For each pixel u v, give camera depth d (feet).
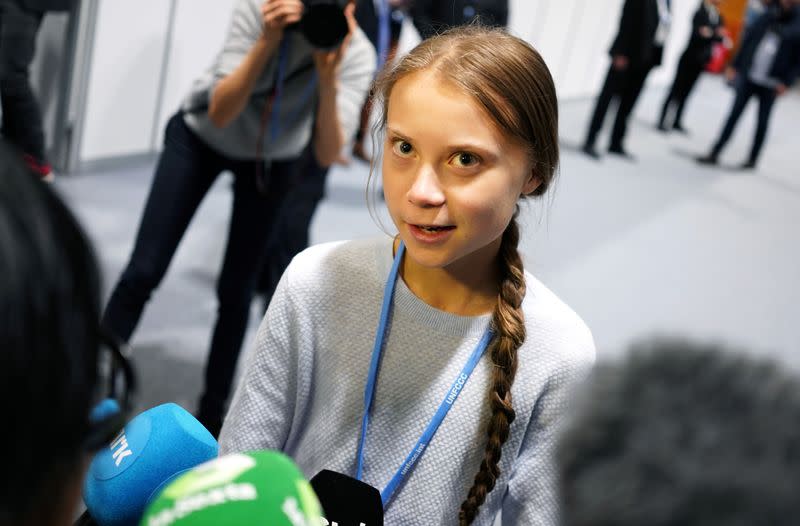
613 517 0.80
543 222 14.43
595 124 20.75
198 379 7.52
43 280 0.91
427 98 2.27
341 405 2.81
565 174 18.65
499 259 2.73
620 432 0.83
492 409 2.63
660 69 36.22
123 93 12.07
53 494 0.99
